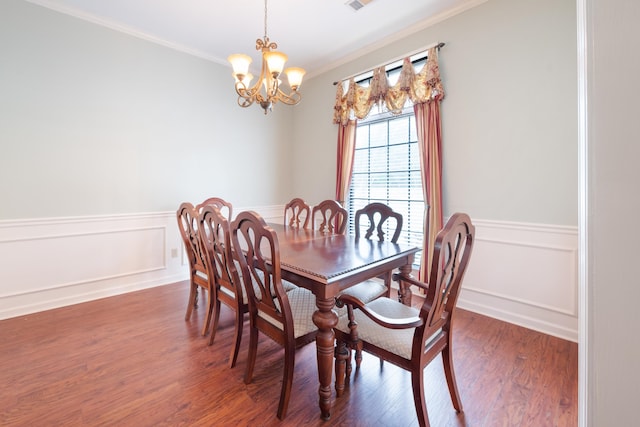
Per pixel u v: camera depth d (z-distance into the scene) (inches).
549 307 92.6
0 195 99.0
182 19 117.1
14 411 59.5
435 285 48.9
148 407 61.1
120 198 124.0
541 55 92.4
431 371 73.6
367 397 64.7
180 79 139.3
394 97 126.6
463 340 88.4
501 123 100.8
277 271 57.1
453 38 111.7
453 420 58.2
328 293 56.3
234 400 63.4
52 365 74.8
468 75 108.0
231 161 159.0
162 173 135.3
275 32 126.9
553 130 90.8
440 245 47.0
